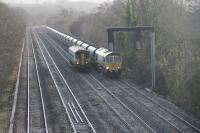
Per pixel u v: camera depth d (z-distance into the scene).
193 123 51.38
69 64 114.56
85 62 99.06
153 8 92.06
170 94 67.69
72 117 55.34
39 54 140.62
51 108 61.12
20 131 48.75
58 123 52.41
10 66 98.38
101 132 48.03
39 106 62.47
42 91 75.00
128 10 95.25
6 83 80.81
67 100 67.00
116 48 98.75
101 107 61.66
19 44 161.38
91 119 54.28
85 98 68.44
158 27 84.88
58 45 178.12
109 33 70.50
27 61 120.75
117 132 48.09
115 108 60.78
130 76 90.00
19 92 74.19
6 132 48.34
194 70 57.69
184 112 57.09
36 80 87.56
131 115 56.38
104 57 89.56
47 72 99.25
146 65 81.31
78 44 130.50
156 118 54.50
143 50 83.25
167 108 59.59
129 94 71.25
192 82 57.41
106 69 88.75
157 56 80.19
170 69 68.06
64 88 78.12
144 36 83.69
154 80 72.75
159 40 82.19
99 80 87.31
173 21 87.25
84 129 49.09
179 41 71.25
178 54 66.81
